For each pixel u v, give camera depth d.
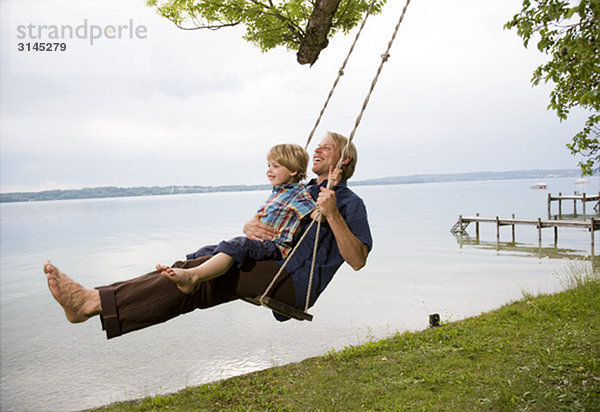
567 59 4.22
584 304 10.92
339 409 6.90
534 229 49.19
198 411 7.58
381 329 14.88
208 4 5.95
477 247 35.38
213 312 20.03
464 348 8.81
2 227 113.31
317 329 15.55
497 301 17.67
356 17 6.26
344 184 3.21
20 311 22.98
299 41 6.23
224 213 122.50
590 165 5.30
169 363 13.40
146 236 64.50
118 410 8.22
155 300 2.30
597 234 40.91
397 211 90.38
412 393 7.06
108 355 14.74
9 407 10.80
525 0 4.30
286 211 2.79
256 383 8.56
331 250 2.87
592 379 6.40
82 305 2.20
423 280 23.44
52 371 13.47
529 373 6.98
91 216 146.50
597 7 2.99
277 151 2.90
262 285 2.62
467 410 6.20
